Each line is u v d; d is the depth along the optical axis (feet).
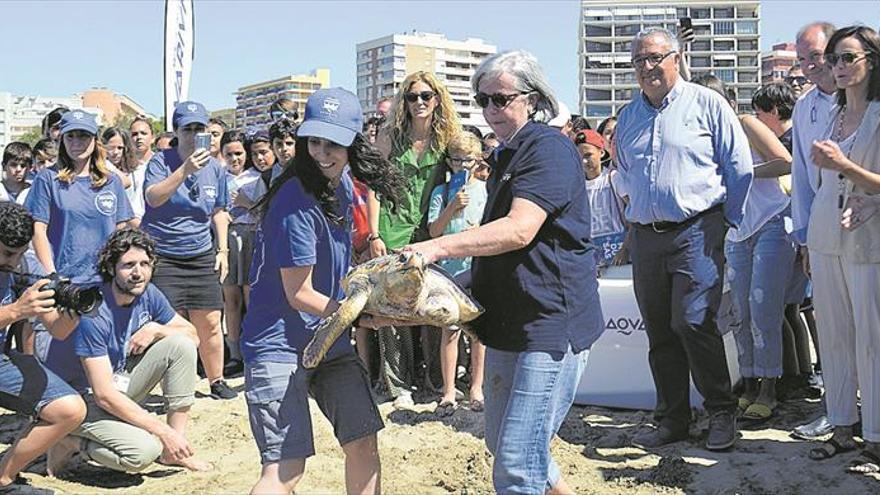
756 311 19.54
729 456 17.43
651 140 17.37
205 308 22.50
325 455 18.11
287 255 11.44
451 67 440.45
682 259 17.22
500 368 11.96
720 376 17.61
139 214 28.99
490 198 11.83
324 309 11.44
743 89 437.17
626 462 17.49
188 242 22.18
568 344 11.39
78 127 20.21
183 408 18.04
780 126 20.72
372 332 23.12
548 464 11.64
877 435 15.90
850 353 16.62
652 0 428.15
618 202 23.04
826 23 17.08
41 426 15.65
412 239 21.27
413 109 20.98
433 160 21.17
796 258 20.62
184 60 32.17
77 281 17.21
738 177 17.08
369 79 446.60
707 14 436.76
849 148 15.83
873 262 15.66
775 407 20.36
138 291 17.06
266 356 11.83
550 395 11.34
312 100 11.62
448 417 20.72
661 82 17.20
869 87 15.62
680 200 16.98
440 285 11.17
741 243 19.79
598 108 427.74
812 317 23.82
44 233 20.13
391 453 18.20
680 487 16.08
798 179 17.46
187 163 21.18
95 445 16.42
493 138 31.24
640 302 18.24
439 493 16.10
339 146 11.47
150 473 17.29
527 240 10.90
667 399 18.42
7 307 14.60
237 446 18.97
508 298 11.55
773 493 15.51
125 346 17.30
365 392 12.36
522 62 11.60
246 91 433.89
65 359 16.72
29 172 29.86
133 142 29.40
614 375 20.88
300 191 11.59
